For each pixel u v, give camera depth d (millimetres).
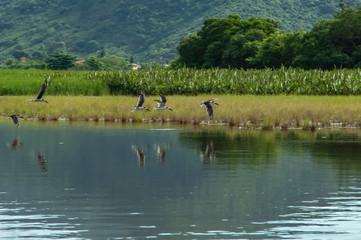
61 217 20453
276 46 163125
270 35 185125
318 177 27047
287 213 21016
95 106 57594
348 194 23734
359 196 23375
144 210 21406
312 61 150125
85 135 42250
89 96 75938
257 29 198375
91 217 20422
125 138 40594
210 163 30734
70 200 22797
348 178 26828
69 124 49844
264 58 166250
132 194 23781
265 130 45594
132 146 36875
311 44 150250
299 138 40531
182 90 77438
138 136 41656
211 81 77438
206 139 40031
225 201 22688
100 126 48250
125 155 33469
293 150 35000
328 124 48250
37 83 82812
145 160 31750
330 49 146125
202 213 21016
